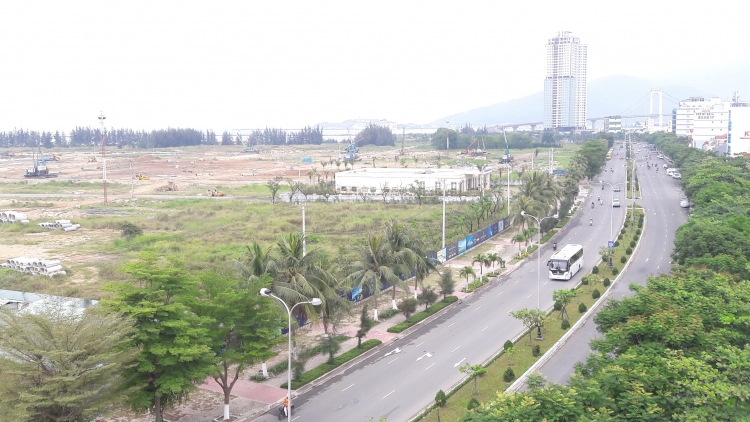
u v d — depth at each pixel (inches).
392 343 2317.9
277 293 1926.7
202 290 1771.7
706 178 4948.3
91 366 1307.8
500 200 5856.3
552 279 3213.6
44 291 2869.1
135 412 1555.1
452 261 3703.3
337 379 1968.5
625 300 1813.5
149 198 6619.1
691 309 1697.8
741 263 2375.7
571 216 5255.9
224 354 1635.1
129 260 3479.3
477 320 2578.7
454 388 1822.1
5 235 4473.4
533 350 2096.5
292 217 5032.0
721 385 1234.0
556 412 1209.4
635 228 4530.0
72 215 5369.1
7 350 1277.1
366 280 2484.0
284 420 1664.6
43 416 1263.5
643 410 1217.4
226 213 5339.6
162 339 1488.7
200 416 1699.1
